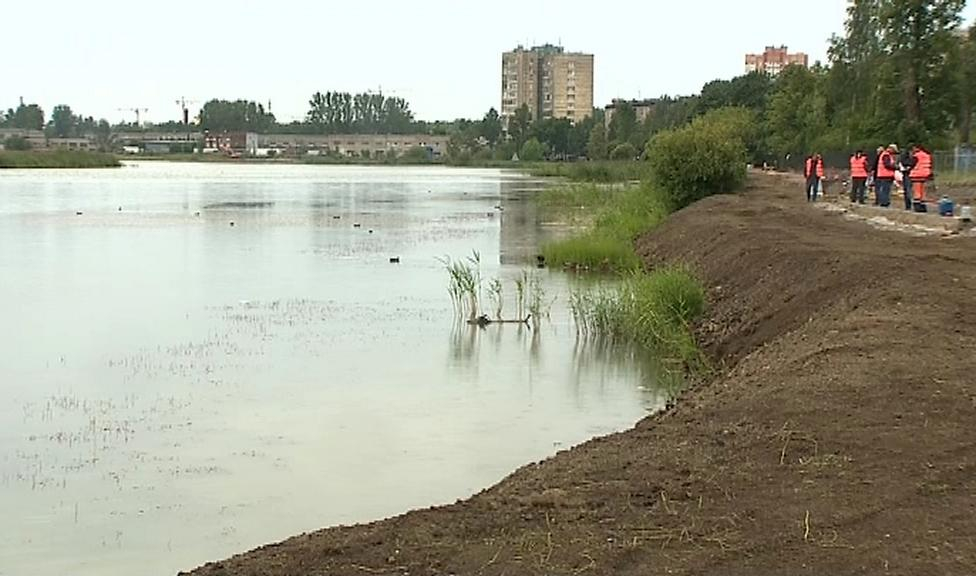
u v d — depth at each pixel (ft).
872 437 33.24
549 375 60.18
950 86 197.57
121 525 36.60
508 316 79.20
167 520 37.04
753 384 43.39
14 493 39.75
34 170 430.20
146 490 40.06
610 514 28.35
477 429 48.52
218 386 56.34
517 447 45.57
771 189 164.14
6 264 107.96
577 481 31.78
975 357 42.80
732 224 101.40
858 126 213.46
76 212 181.78
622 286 80.74
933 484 29.07
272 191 268.41
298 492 39.78
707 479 30.76
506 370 61.26
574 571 24.52
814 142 241.14
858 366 41.70
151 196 237.66
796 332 56.44
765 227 96.63
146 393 54.75
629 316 71.51
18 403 52.70
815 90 264.72
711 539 26.07
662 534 26.55
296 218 175.01
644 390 56.59
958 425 34.17
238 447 45.55
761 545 25.53
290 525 36.50
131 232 144.87
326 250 124.57
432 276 101.40
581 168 349.00
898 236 86.53
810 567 24.16
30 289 90.27
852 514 27.12
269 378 58.23
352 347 67.00
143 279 97.40
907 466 30.48
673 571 24.29
